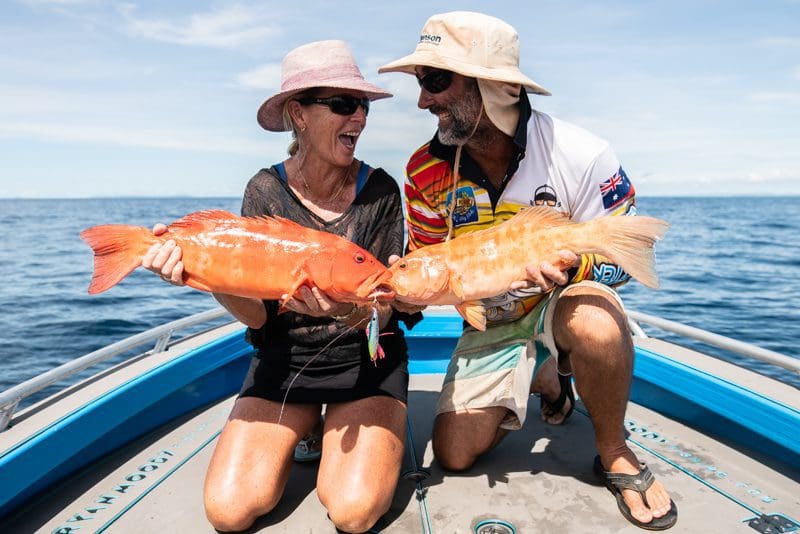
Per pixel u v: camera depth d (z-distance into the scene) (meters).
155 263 2.02
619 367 2.22
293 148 2.60
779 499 2.38
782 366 2.54
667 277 17.11
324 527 2.24
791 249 26.00
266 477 2.21
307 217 2.47
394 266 2.23
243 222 2.06
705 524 2.21
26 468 2.15
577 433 3.07
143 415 3.03
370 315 2.28
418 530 2.21
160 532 2.20
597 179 2.49
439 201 2.75
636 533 2.17
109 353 2.73
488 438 2.61
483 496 2.45
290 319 2.42
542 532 2.19
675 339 9.28
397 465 2.28
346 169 2.56
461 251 2.23
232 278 2.03
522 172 2.54
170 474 2.64
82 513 2.31
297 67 2.34
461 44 2.33
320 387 2.42
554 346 2.50
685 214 71.19
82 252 25.94
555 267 2.17
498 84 2.34
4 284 16.11
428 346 4.09
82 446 2.44
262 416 2.38
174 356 3.15
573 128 2.58
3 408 2.24
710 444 2.89
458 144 2.51
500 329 2.74
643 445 2.89
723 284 15.66
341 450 2.28
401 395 2.47
